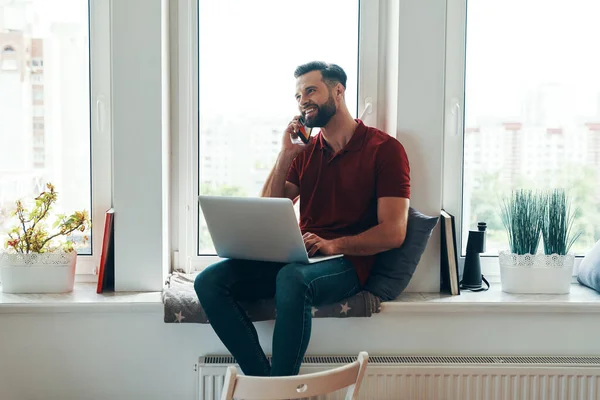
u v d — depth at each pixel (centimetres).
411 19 266
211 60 289
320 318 257
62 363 255
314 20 289
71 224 272
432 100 269
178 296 250
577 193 291
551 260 269
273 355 227
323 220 262
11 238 269
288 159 269
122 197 268
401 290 258
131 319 255
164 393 258
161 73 265
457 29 282
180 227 293
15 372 255
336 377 183
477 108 287
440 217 272
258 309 249
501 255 275
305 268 233
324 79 259
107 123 283
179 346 256
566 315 260
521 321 260
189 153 291
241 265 247
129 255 271
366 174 256
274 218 227
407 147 271
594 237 293
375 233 247
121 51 264
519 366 248
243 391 177
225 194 295
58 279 267
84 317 254
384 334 259
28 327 253
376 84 291
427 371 248
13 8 277
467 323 260
